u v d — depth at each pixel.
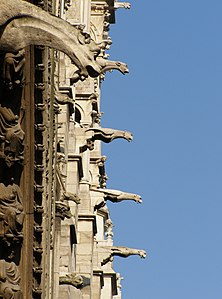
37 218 58.16
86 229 93.19
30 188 56.84
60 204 75.12
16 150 54.50
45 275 61.38
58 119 80.06
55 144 68.75
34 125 56.22
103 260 99.00
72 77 81.81
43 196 58.16
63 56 81.62
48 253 63.22
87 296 91.50
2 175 55.22
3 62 52.06
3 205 54.75
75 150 86.75
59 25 50.41
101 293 107.12
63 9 81.06
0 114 53.91
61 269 80.25
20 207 55.12
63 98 79.81
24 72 53.69
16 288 55.38
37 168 56.94
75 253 88.38
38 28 50.31
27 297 58.44
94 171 100.25
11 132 54.00
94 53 50.38
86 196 93.50
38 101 55.78
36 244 58.59
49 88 58.59
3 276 54.94
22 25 50.16
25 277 57.91
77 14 93.50
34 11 50.31
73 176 85.31
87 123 93.69
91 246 92.81
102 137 90.56
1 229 54.84
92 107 94.75
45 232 60.28
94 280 98.31
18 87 53.97
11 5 49.94
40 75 55.12
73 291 78.00
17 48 50.50
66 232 81.06
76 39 50.38
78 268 92.31
